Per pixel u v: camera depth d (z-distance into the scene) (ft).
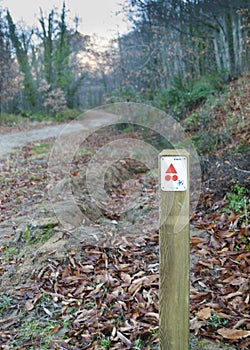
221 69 26.86
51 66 75.77
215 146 15.79
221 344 5.61
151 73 35.45
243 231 8.77
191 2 27.61
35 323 6.86
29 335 6.53
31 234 10.04
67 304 7.25
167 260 4.53
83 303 7.20
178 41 32.24
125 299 7.11
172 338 4.74
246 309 6.33
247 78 23.41
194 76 31.68
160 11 30.19
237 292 6.75
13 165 23.80
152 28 33.12
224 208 10.24
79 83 78.07
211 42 31.12
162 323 4.78
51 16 73.87
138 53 38.91
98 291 7.47
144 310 6.70
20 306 7.44
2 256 9.65
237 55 28.12
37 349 6.14
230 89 22.52
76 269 8.32
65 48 75.77
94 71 65.98
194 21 28.94
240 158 12.33
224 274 7.45
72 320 6.77
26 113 68.03
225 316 6.17
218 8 25.94
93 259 8.61
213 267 7.79
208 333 5.85
